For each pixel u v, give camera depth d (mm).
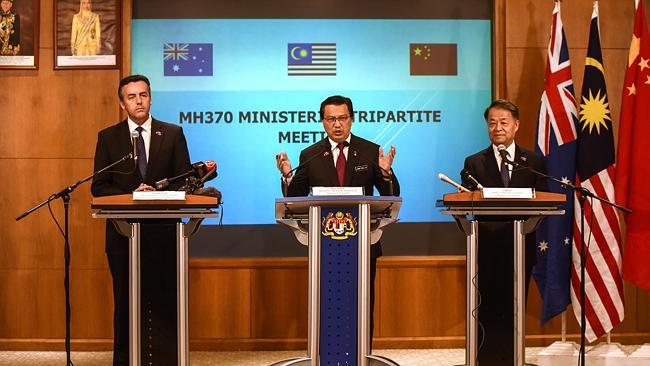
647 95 4887
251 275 5449
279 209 3691
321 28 5664
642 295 5516
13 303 5453
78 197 5473
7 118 5473
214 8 5629
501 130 4422
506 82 5523
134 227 3590
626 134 4922
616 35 5570
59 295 5457
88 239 5461
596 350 4781
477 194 3645
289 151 5641
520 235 3840
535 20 5547
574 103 5051
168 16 5609
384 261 5441
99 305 5457
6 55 5465
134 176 4379
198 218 3631
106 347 5441
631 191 4871
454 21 5676
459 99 5668
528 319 5473
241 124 5629
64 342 5438
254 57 5645
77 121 5480
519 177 4438
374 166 4566
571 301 4945
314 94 5660
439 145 5660
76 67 5473
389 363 3496
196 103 5613
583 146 4938
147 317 3582
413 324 5453
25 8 5484
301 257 5559
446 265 5473
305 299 5457
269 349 5418
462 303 5477
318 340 3551
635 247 4828
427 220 5629
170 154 4473
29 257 5457
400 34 5668
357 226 3572
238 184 5609
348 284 3562
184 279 3609
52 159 5473
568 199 4953
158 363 3582
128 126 4457
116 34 5488
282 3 5652
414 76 5672
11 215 5461
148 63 5598
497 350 3828
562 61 5090
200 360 5074
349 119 4574
